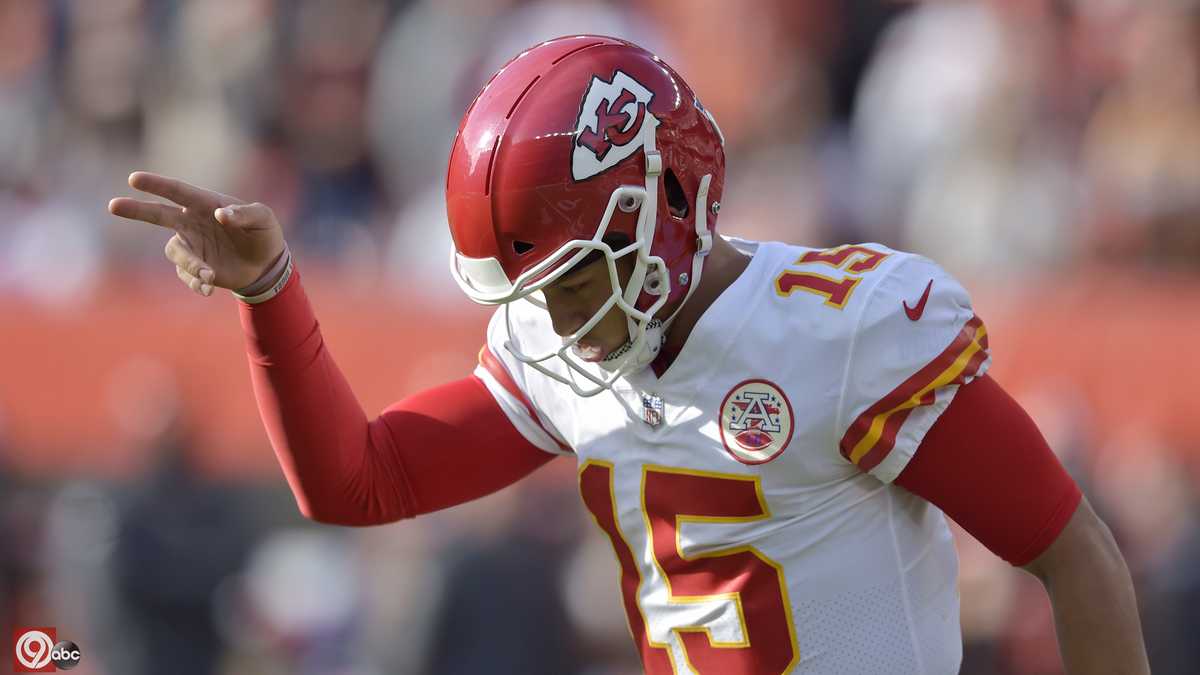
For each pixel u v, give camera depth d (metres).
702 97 27.38
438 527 20.52
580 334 8.04
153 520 20.42
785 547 8.25
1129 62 24.86
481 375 9.29
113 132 28.52
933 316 8.12
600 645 20.52
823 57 27.27
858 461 8.08
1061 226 23.38
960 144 24.16
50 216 27.33
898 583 8.36
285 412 8.78
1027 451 8.09
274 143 27.73
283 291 8.62
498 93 8.16
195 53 28.61
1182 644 18.80
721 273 8.47
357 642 20.92
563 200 7.94
